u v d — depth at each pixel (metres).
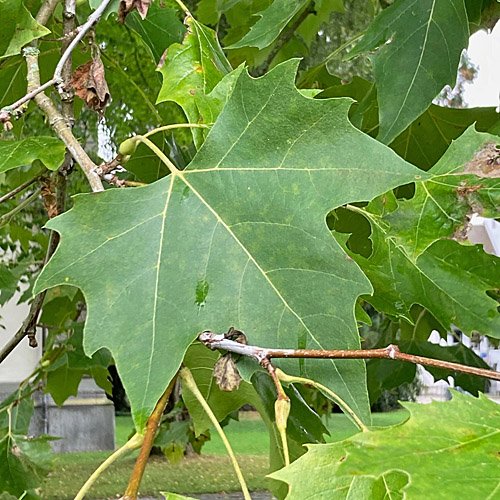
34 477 0.77
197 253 0.30
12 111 0.36
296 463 0.23
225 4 0.85
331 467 0.23
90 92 0.42
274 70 0.32
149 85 0.84
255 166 0.32
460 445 0.22
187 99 0.44
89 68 0.42
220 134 0.32
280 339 0.29
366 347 1.11
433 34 0.48
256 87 0.32
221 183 0.32
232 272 0.30
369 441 0.22
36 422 2.80
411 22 0.49
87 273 0.29
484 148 0.37
